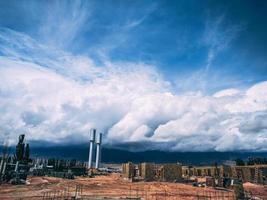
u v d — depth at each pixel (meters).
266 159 115.06
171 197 48.59
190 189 62.12
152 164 86.06
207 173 105.25
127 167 90.50
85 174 115.25
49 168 110.94
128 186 66.06
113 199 44.69
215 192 57.28
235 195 49.78
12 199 42.44
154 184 70.75
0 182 67.69
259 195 56.66
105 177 100.81
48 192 51.66
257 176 86.25
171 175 81.69
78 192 53.09
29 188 58.31
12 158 111.44
